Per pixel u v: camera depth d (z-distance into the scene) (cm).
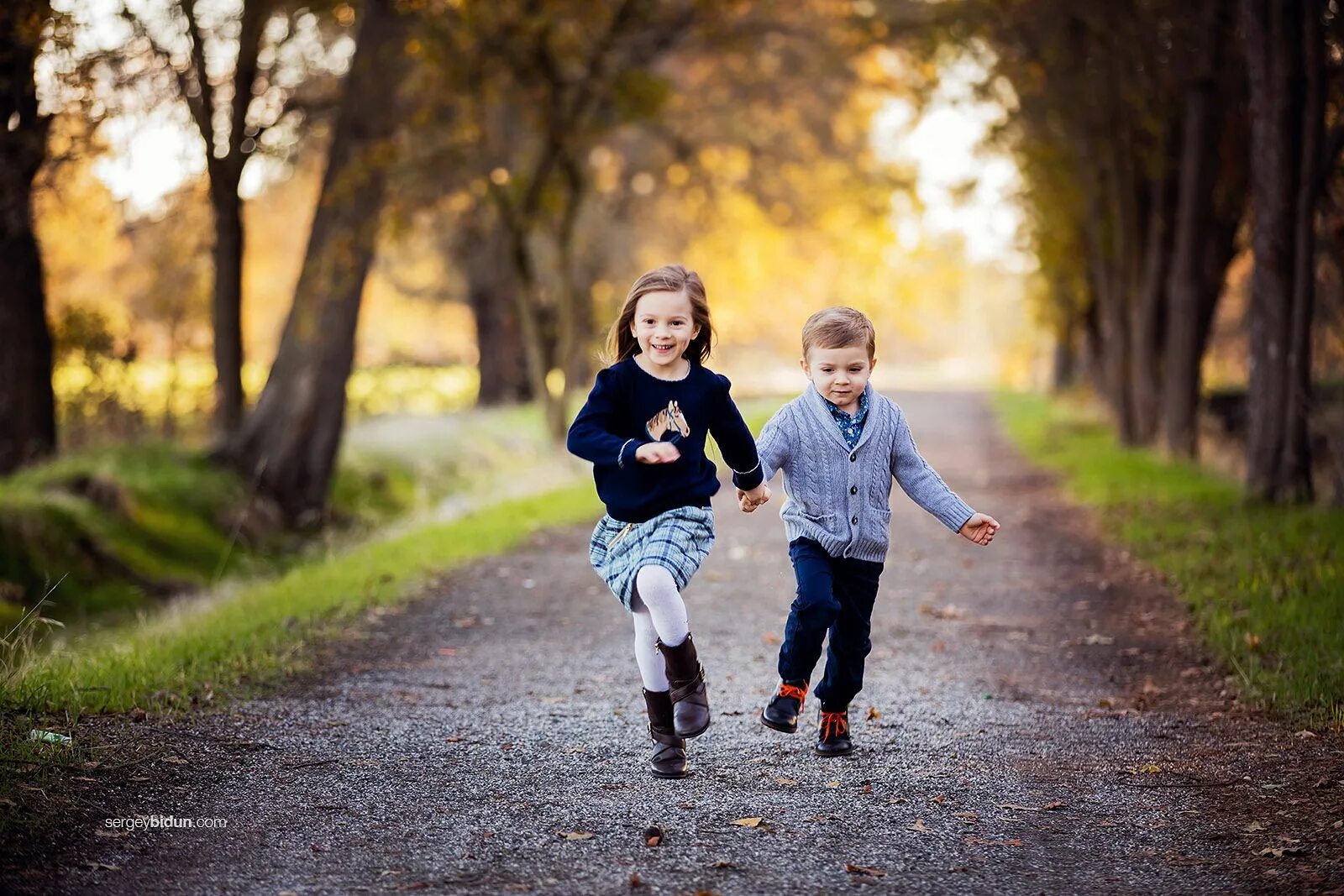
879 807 659
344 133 2577
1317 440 2159
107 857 568
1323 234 1797
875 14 3155
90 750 711
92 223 2625
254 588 1527
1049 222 3659
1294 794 671
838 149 4338
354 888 543
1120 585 1374
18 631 1012
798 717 854
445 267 4941
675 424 669
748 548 1747
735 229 4762
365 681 952
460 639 1127
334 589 1323
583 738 792
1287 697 853
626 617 1240
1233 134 2450
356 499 2855
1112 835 618
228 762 718
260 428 2562
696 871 567
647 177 4544
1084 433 3775
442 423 3872
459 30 2475
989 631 1164
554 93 2798
